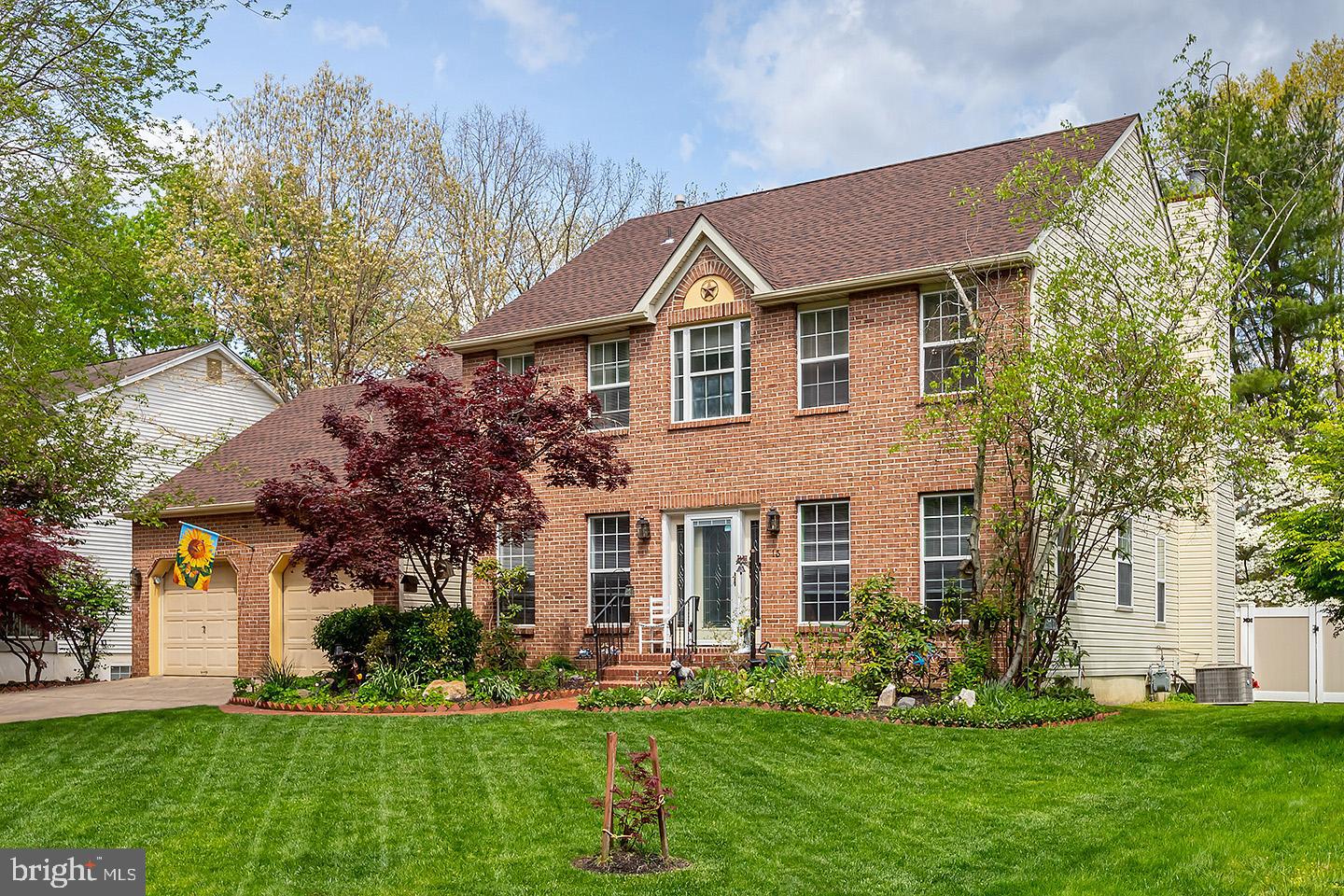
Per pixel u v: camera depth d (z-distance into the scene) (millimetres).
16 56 18172
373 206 39156
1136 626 21922
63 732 15445
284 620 25281
